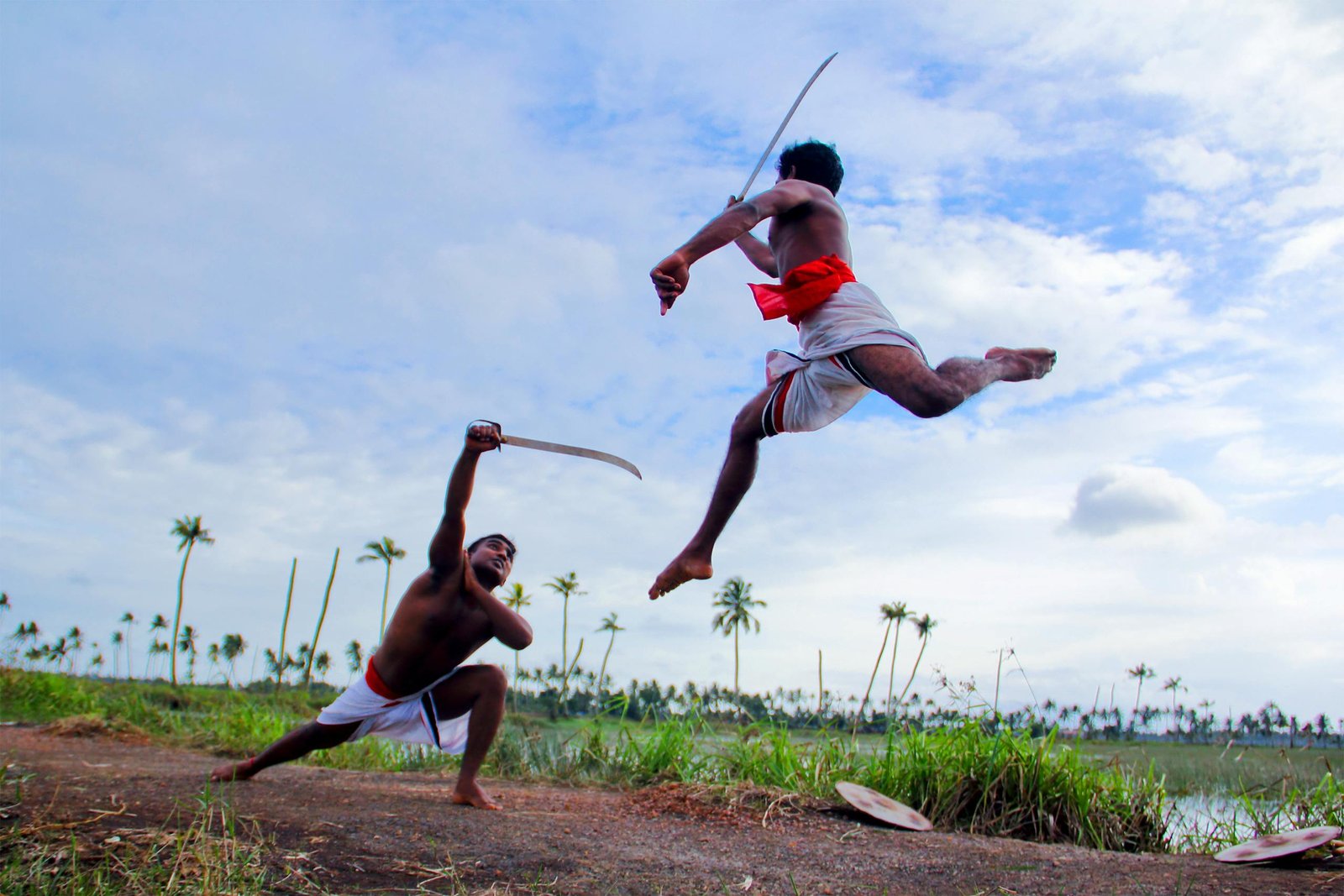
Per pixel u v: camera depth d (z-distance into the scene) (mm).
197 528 52125
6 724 10156
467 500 4727
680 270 2719
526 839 4000
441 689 5094
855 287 3023
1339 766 8391
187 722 10773
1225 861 4211
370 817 4141
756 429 3273
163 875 2971
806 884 3604
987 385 2758
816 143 3578
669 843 4211
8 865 2971
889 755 6133
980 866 4012
